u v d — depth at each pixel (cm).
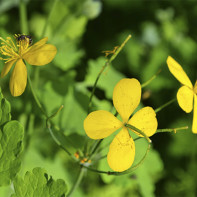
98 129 18
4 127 18
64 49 28
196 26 50
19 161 18
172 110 41
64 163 30
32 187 18
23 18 26
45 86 26
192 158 40
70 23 30
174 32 48
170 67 20
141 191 26
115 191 34
